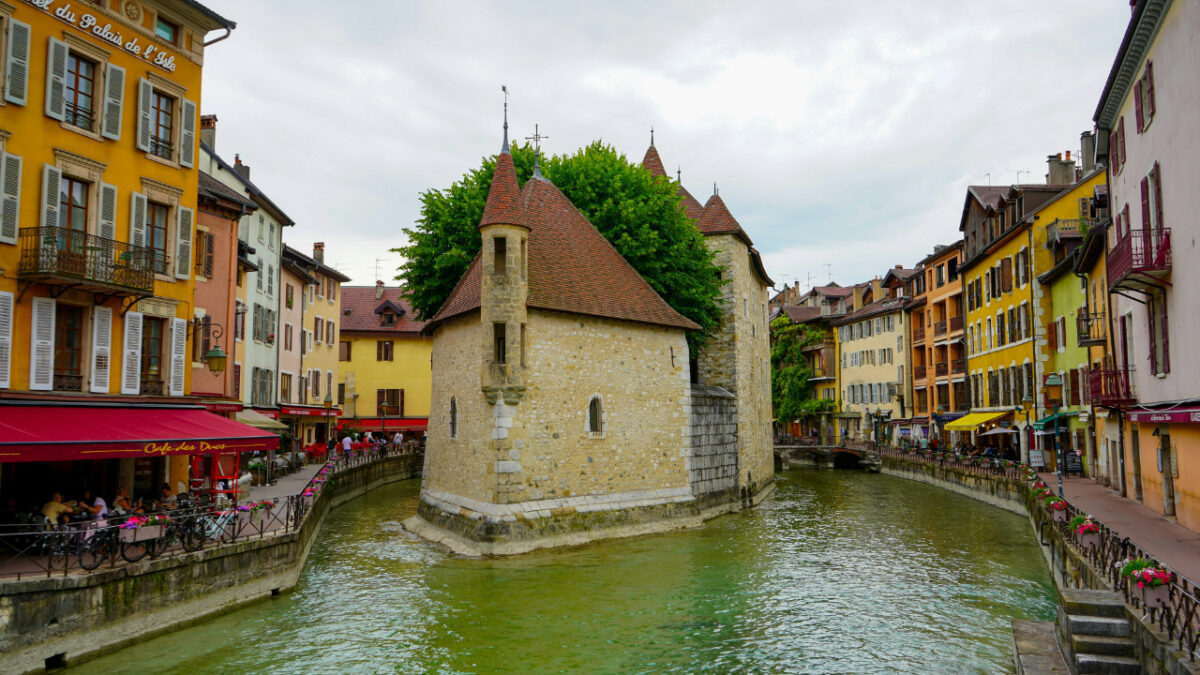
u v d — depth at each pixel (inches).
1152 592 456.8
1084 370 1189.7
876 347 2401.6
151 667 483.8
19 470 651.5
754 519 1127.0
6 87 612.7
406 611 620.4
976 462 1440.7
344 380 2285.9
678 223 1154.0
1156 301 765.3
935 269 2039.9
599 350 935.7
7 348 605.6
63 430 566.9
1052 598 666.2
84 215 677.3
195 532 586.6
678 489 1034.1
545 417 864.3
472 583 706.2
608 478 932.6
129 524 530.0
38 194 633.6
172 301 757.9
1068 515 754.8
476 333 891.4
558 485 874.1
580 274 952.9
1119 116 877.8
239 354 1261.1
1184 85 635.5
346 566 778.8
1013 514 1162.0
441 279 1147.9
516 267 837.8
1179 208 665.6
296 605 633.0
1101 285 1057.5
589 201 1128.2
